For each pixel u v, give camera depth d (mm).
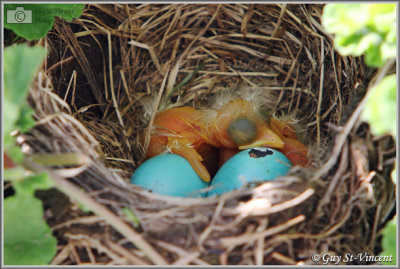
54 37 366
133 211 328
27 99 332
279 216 327
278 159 352
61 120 343
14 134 327
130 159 381
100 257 324
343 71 371
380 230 333
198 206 332
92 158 341
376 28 312
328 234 327
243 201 334
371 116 309
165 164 353
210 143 372
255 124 360
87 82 383
